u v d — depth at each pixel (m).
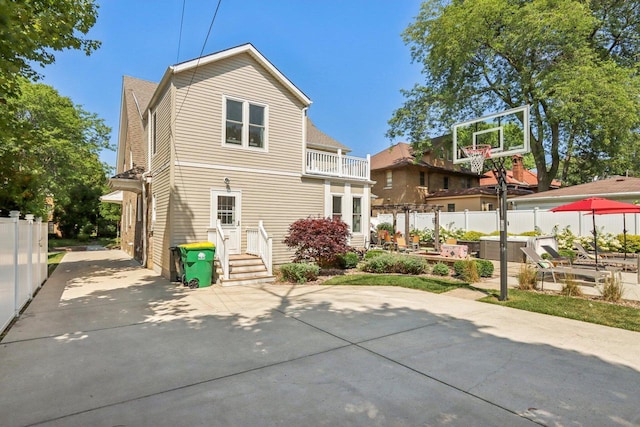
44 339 4.79
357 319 5.81
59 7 5.64
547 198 18.84
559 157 23.09
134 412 2.89
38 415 2.84
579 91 16.67
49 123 18.91
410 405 3.00
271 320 5.76
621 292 6.92
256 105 11.57
